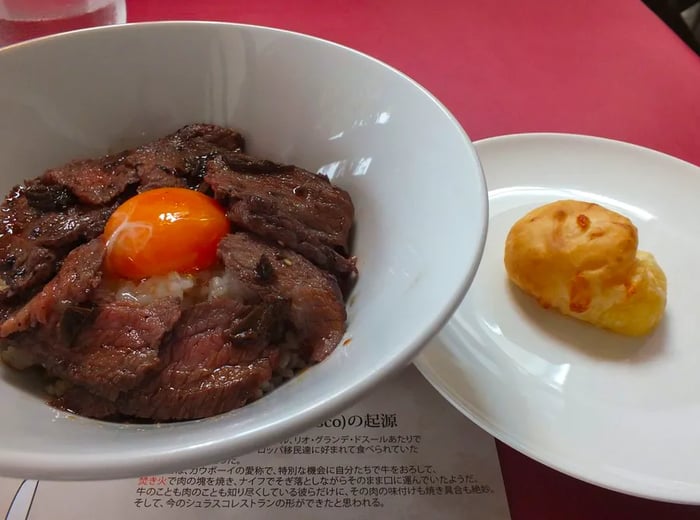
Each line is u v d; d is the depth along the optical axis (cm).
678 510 16
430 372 18
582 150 27
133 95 22
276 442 11
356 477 17
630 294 20
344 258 19
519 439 17
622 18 36
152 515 16
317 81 21
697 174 26
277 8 35
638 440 17
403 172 18
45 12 28
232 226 19
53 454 11
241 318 17
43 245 18
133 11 33
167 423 15
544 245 21
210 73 22
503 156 27
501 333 21
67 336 16
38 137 21
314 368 16
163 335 16
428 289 14
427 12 36
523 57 33
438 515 16
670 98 31
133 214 18
